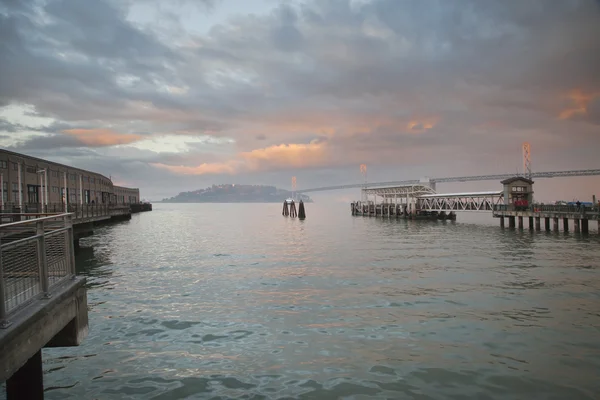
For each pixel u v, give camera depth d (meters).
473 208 63.50
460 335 12.49
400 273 22.53
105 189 91.44
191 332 13.05
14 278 6.80
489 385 9.30
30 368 6.69
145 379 9.80
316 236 47.56
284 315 14.79
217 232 55.78
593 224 62.66
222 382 9.63
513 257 28.17
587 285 19.16
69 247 8.41
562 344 11.68
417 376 9.80
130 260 28.56
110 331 13.12
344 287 19.19
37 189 51.78
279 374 10.03
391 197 92.25
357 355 11.09
